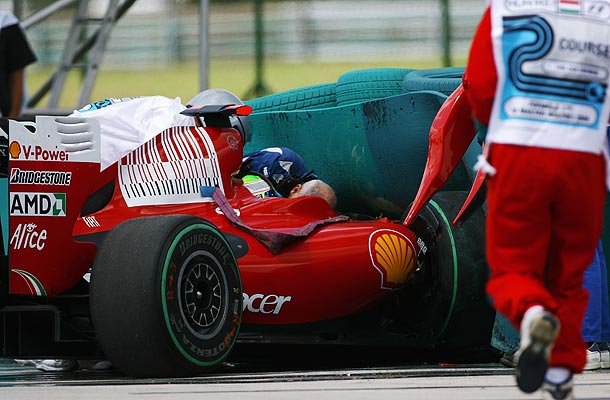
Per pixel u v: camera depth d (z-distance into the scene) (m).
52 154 16.95
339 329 20.33
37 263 17.00
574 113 11.03
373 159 23.38
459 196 20.73
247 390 14.34
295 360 22.58
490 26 11.27
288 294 18.94
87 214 17.59
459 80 22.52
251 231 18.58
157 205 18.08
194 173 18.64
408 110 22.48
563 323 11.27
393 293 20.03
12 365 21.66
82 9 38.34
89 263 17.67
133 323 16.16
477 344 20.77
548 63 11.07
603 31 11.22
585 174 10.99
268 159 22.00
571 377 11.30
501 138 11.01
